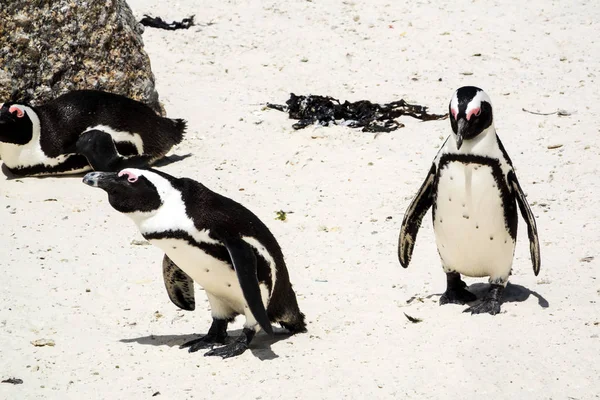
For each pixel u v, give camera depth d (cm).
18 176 3216
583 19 4500
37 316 2139
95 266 2452
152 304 2239
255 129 3525
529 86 3803
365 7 4769
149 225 1830
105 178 1812
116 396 1736
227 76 4056
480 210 1959
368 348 1897
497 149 1952
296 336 2012
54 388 1777
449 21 4550
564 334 1880
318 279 2366
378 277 2356
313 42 4372
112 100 3250
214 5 4812
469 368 1755
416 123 3522
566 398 1641
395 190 2945
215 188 3017
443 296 2142
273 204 2895
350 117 3581
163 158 3309
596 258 2339
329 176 3094
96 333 2062
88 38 3456
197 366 1856
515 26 4453
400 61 4150
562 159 3072
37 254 2512
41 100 3441
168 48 4328
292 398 1689
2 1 3362
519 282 2222
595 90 3716
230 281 1867
